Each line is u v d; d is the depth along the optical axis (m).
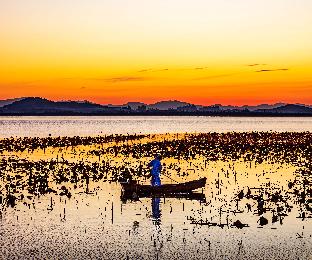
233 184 37.41
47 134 136.62
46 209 27.27
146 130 174.38
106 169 46.00
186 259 18.67
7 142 91.25
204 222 24.25
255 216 25.77
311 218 25.33
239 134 119.25
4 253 19.20
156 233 22.23
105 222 24.22
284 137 105.56
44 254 19.12
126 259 18.66
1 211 26.69
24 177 41.19
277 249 19.92
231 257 18.92
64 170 45.75
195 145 81.38
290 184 36.09
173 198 30.23
